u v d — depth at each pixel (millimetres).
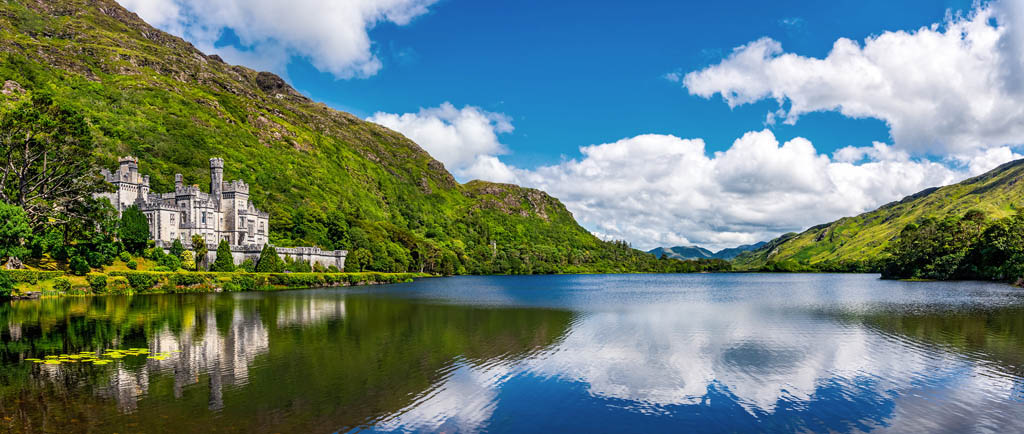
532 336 46250
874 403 26641
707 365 34750
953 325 52250
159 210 117750
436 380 30188
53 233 86188
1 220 72562
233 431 21438
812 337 45656
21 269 76188
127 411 23609
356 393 27281
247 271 116688
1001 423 23734
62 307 62156
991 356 37094
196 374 30531
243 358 35031
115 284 83312
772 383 30344
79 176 90500
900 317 59406
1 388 26906
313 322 53312
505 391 28453
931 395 27828
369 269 171375
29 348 37031
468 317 60406
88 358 34000
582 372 32719
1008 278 130125
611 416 24656
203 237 124562
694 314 64250
